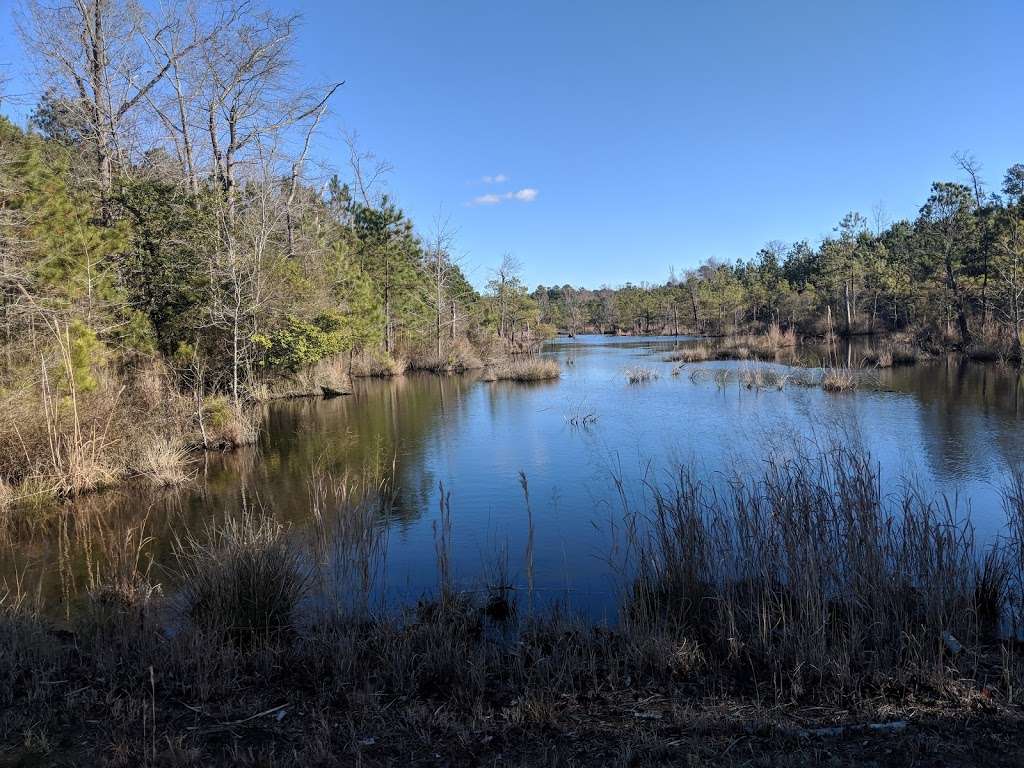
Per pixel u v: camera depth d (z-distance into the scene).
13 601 5.79
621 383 23.62
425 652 4.36
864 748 3.13
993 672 3.95
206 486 10.36
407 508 8.73
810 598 4.40
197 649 4.12
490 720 3.52
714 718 3.46
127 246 14.66
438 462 11.66
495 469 10.94
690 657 4.21
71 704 3.60
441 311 35.22
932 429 13.12
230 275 15.17
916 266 46.03
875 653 4.02
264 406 18.64
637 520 7.77
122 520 8.56
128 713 3.53
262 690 3.91
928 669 3.91
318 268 22.23
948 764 2.95
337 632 4.55
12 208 11.17
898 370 24.83
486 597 5.58
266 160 19.52
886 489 8.77
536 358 31.89
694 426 14.11
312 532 7.09
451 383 26.22
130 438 11.14
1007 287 30.08
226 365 16.81
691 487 6.59
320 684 3.99
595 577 6.08
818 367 26.58
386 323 32.16
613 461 11.10
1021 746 3.09
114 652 4.25
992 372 23.30
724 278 65.88
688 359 33.94
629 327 78.94
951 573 4.77
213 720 3.52
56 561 7.04
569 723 3.49
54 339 10.62
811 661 3.96
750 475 9.02
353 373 29.42
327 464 11.80
